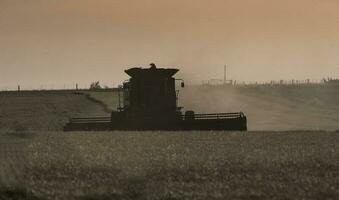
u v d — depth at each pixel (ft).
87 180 285.43
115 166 325.21
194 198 244.42
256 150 392.88
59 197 251.39
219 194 250.16
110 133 545.85
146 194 253.03
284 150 392.47
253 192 252.42
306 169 308.81
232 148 408.26
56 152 394.93
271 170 307.17
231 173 299.99
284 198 241.35
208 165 323.98
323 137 497.46
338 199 239.91
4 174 296.51
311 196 244.42
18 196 258.16
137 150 401.49
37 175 300.40
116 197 250.78
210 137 494.18
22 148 422.82
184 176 293.02
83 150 406.21
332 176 287.48
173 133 537.24
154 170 309.63
